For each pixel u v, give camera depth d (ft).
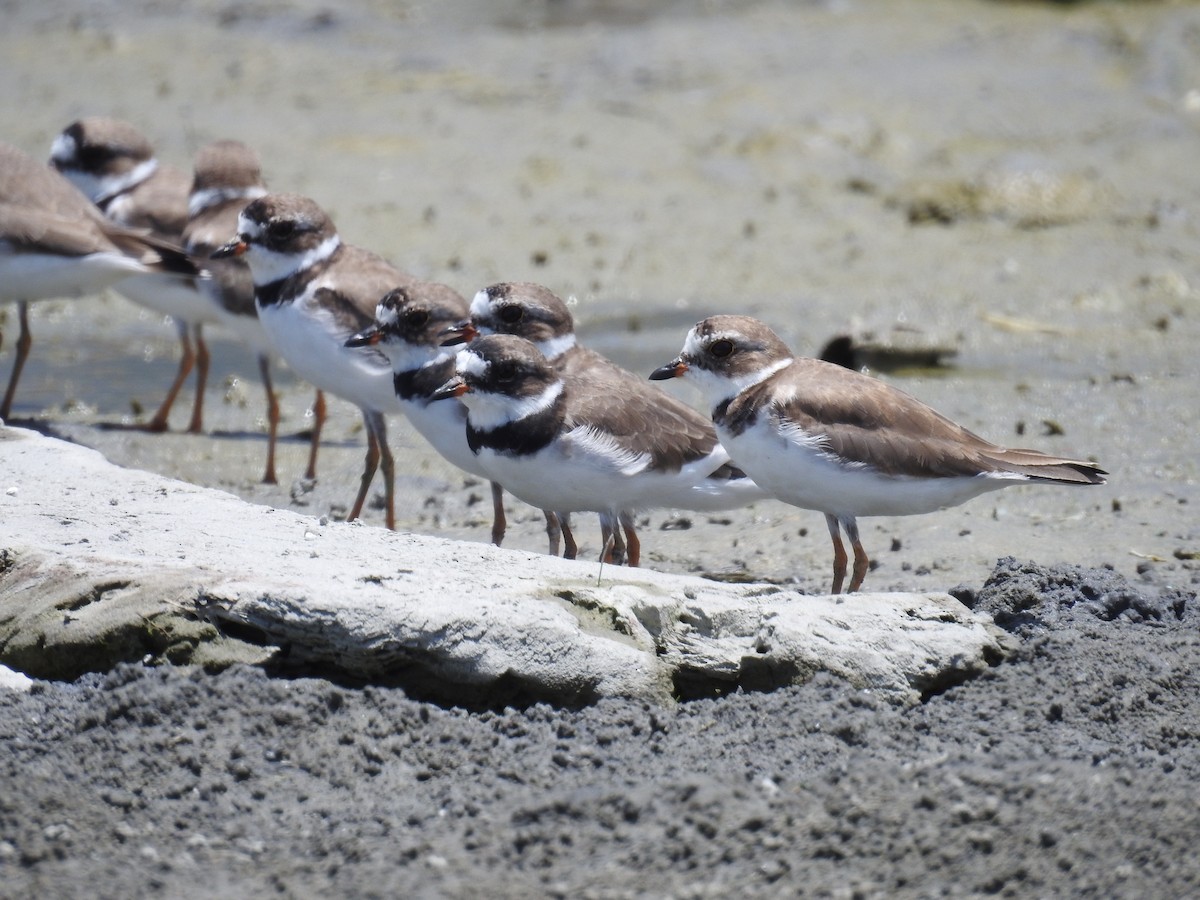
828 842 25.34
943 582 38.96
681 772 27.55
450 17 108.68
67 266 49.19
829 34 102.63
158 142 81.51
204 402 56.39
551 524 40.98
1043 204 75.10
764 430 36.88
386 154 81.35
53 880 24.75
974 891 24.59
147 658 29.40
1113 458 48.49
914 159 81.76
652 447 38.65
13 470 37.27
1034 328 61.36
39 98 87.86
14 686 29.32
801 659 30.45
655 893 24.38
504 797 26.84
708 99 89.76
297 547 32.30
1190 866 24.99
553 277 66.95
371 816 26.43
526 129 85.51
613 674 29.71
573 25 107.24
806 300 64.54
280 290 45.50
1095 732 29.73
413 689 29.71
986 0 110.93
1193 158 82.12
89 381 58.13
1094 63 96.27
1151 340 60.03
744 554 41.98
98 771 27.14
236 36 101.76
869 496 36.60
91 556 30.91
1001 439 50.21
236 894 24.50
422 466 50.47
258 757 27.68
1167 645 32.58
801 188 78.02
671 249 70.44
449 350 41.83
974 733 29.40
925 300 64.54
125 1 107.24
